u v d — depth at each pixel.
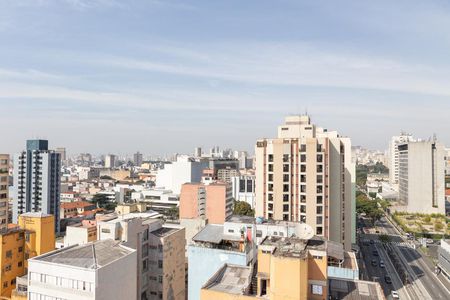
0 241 84.31
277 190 112.00
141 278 79.69
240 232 76.75
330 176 112.94
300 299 43.47
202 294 49.69
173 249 85.88
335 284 54.22
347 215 117.44
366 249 172.12
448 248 132.25
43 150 199.12
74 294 55.47
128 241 75.44
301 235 58.84
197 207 197.25
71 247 65.44
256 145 118.69
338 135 124.50
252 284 52.94
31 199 193.25
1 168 106.31
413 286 124.00
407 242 186.25
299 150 110.56
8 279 85.75
